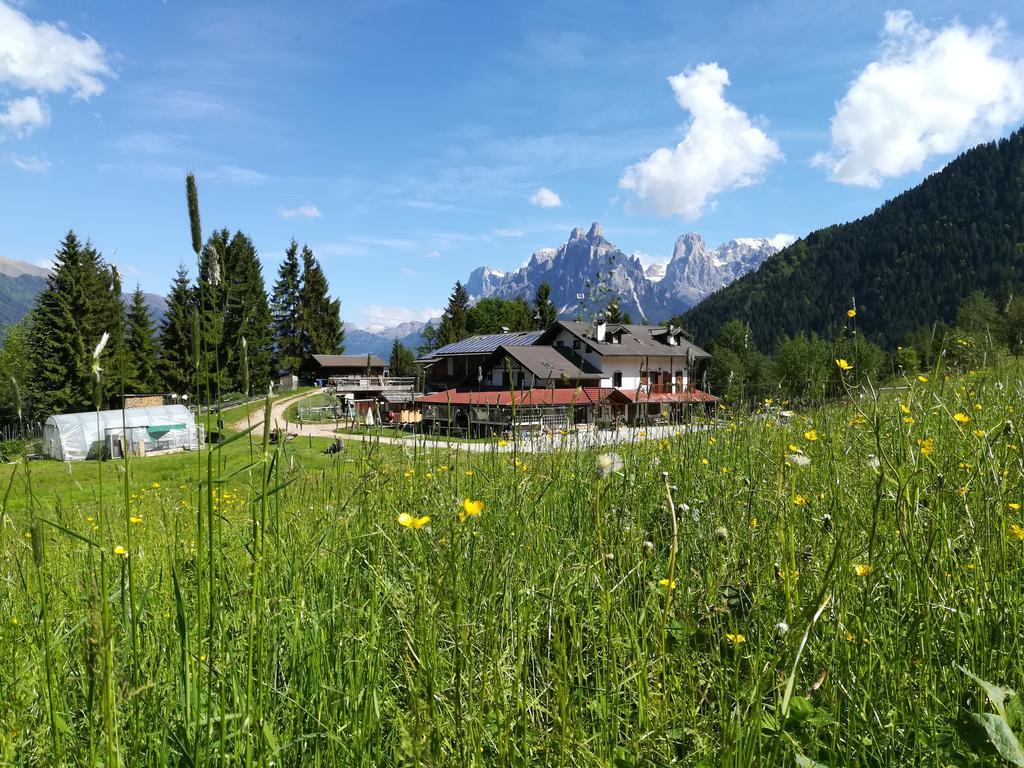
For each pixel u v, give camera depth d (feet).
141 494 23.04
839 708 6.62
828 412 16.66
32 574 8.80
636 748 6.04
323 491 13.33
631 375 187.52
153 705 6.43
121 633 6.54
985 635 7.04
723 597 8.38
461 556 7.95
